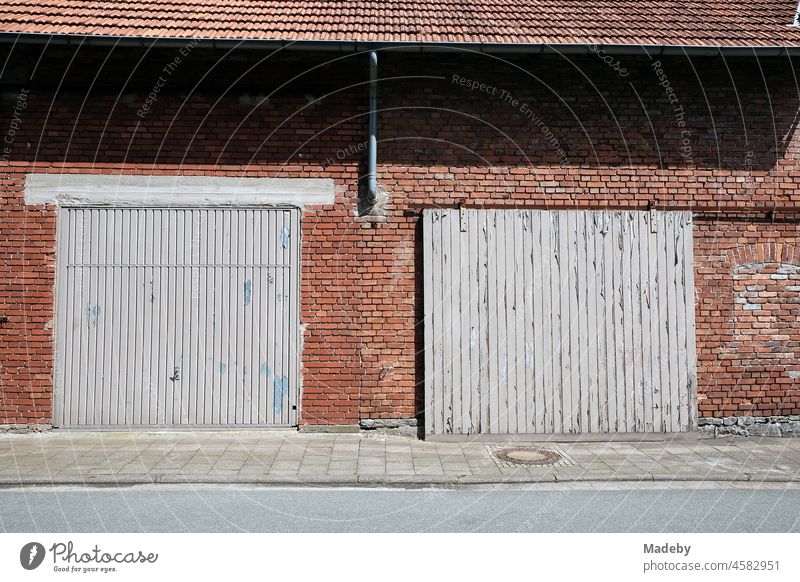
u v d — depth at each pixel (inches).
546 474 272.7
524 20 365.4
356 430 337.4
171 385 334.6
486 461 293.1
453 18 366.0
